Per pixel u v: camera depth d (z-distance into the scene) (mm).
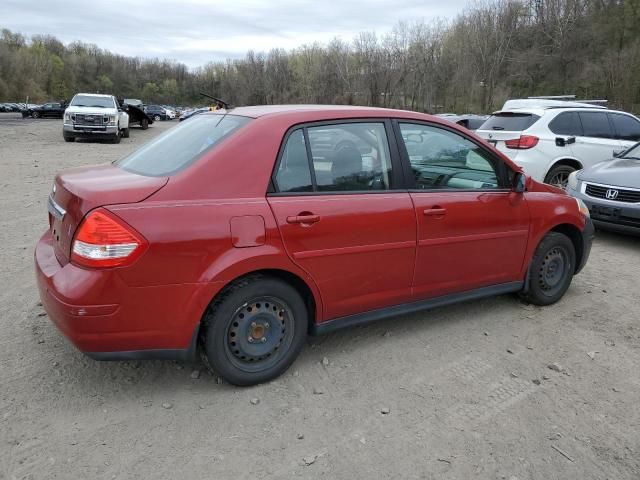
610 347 3920
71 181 3115
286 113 3332
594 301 4809
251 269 3016
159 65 145500
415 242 3645
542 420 3012
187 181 2932
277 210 3088
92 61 131125
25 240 6141
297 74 98688
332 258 3307
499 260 4184
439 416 3020
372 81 72875
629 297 4938
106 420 2891
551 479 2561
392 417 2996
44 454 2607
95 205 2744
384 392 3244
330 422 2938
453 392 3266
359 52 75688
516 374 3496
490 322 4289
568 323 4316
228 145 3076
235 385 3219
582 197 6973
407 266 3656
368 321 3635
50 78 114188
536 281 4469
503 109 10828
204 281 2896
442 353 3754
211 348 3061
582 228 4703
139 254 2736
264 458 2639
